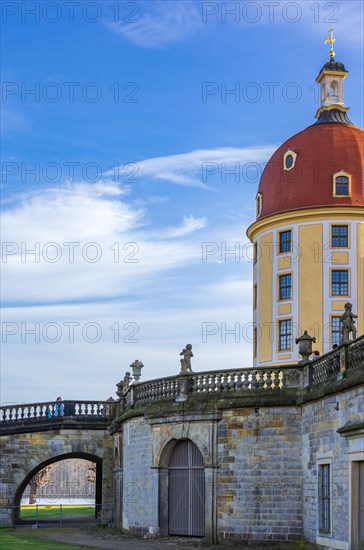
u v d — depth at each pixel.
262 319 62.06
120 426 47.12
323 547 30.83
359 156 61.25
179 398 37.75
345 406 29.19
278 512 34.38
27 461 51.78
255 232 64.19
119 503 46.81
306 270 59.84
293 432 34.62
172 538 37.69
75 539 39.09
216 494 35.94
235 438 35.75
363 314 59.03
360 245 59.56
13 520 50.62
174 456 38.78
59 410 53.09
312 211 59.69
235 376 37.28
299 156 62.06
